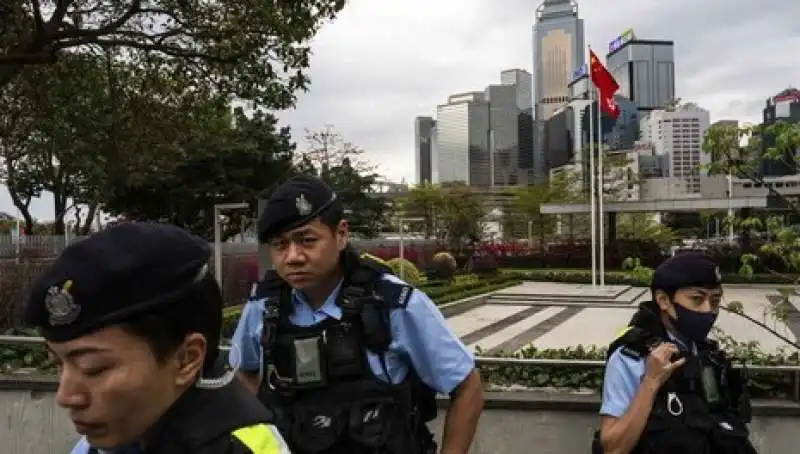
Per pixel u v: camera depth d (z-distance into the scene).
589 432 3.50
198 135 13.41
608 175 36.59
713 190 28.81
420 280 19.09
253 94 11.20
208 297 1.06
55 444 4.04
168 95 12.23
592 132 22.91
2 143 18.44
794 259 3.62
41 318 0.97
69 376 0.98
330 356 1.91
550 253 33.19
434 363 2.02
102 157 15.62
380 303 1.97
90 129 12.55
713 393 2.15
